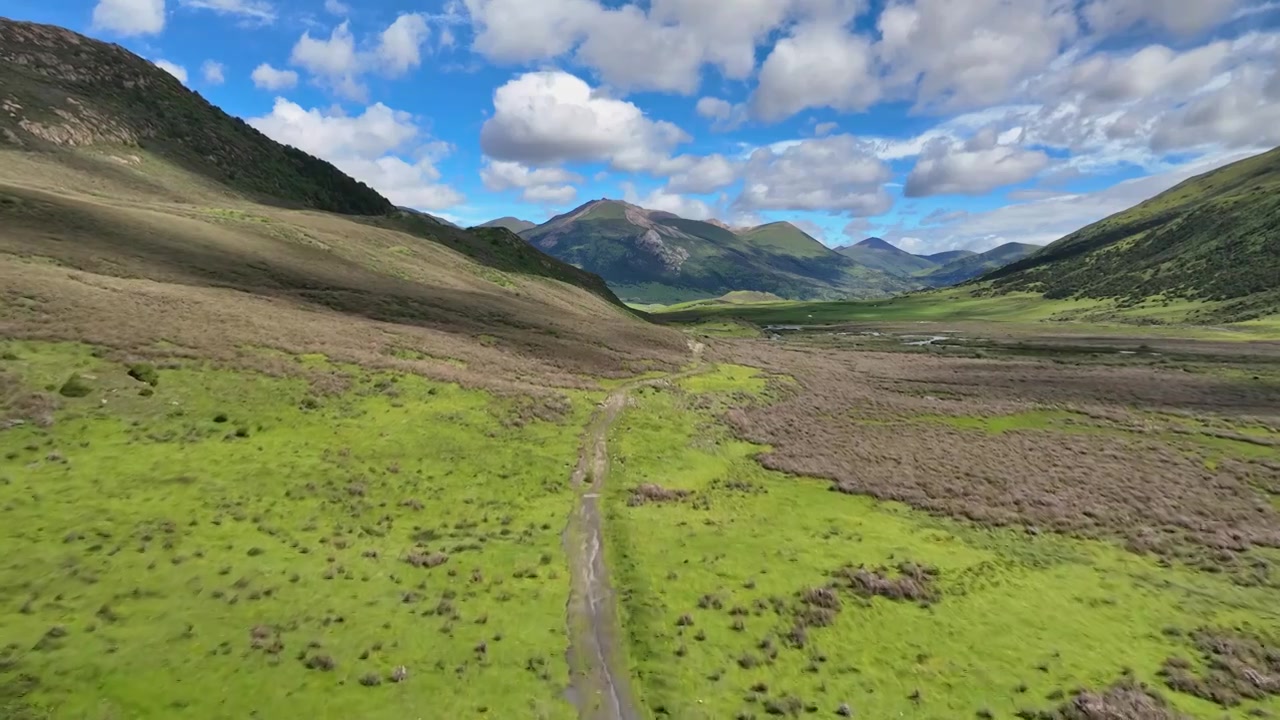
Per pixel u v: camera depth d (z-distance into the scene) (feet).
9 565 65.21
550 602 81.41
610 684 65.98
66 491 82.38
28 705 47.88
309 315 202.90
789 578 92.94
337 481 104.83
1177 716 62.49
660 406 204.44
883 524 117.50
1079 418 233.35
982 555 104.06
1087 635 79.25
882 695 66.33
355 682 59.21
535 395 177.06
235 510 88.17
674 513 118.83
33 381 105.40
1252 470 161.99
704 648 73.51
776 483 143.64
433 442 130.11
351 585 76.38
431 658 65.10
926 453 172.86
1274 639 78.54
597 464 141.28
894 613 83.71
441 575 83.41
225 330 156.35
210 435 108.99
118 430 101.81
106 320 137.59
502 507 111.14
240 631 63.10
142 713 50.16
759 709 63.10
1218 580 96.53
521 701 60.85
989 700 65.77
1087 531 116.37
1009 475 152.05
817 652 73.46
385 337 196.24
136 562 70.79
